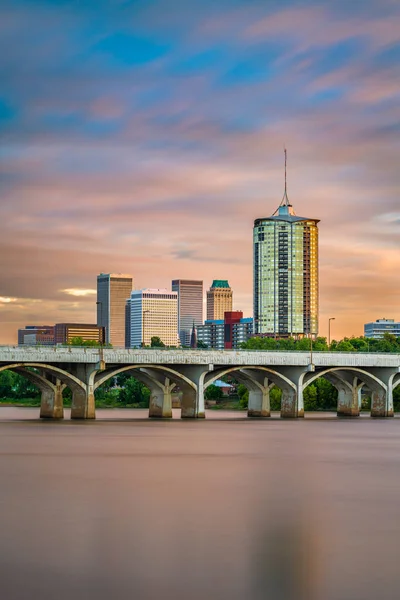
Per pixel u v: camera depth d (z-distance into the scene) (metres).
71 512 72.69
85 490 84.31
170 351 179.50
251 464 106.88
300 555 59.50
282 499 80.06
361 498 81.06
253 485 88.56
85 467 102.31
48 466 103.38
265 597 51.09
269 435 149.75
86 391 176.38
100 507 75.00
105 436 144.00
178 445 129.62
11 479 92.00
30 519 69.69
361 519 70.81
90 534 64.56
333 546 61.81
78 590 52.03
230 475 96.25
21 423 172.88
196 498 80.00
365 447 130.00
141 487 86.44
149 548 60.75
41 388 187.00
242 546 61.56
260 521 69.56
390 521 70.06
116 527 66.94
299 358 194.25
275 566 56.78
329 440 141.00
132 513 72.38
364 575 55.16
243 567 56.53
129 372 197.62
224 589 52.41
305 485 89.12
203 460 110.56
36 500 78.38
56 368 171.88
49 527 66.75
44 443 131.50
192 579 54.12
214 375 192.25
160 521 69.25
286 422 186.12
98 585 52.88
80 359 170.25
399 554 59.81
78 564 56.78
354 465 107.12
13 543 61.81
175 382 189.75
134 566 56.53
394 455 119.00
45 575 54.62
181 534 64.88
